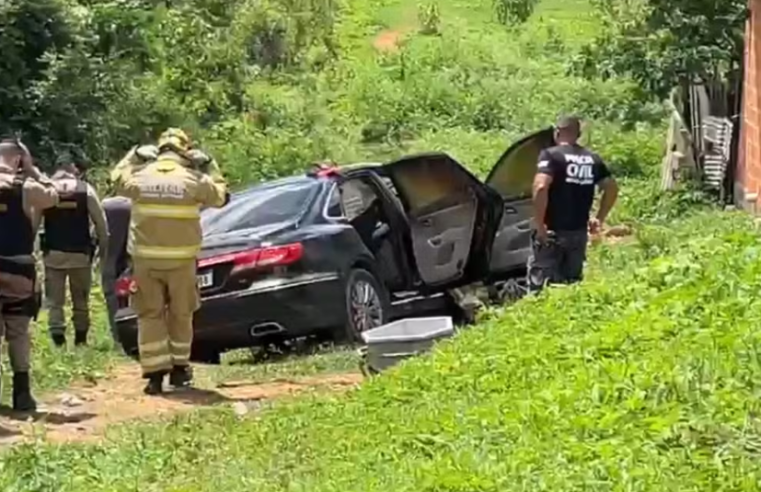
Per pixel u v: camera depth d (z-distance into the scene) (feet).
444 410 32.40
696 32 87.25
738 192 80.43
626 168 101.40
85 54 106.42
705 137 86.89
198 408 41.57
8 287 40.47
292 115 126.93
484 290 59.26
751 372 28.53
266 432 35.91
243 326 50.42
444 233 57.57
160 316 44.34
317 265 50.98
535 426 28.48
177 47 121.29
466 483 25.81
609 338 34.04
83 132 103.55
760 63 73.31
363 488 27.61
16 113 101.76
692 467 24.38
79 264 56.59
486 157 114.11
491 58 155.53
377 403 36.04
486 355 36.91
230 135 114.11
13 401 41.47
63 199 56.24
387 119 132.05
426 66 152.05
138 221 43.57
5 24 102.53
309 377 47.83
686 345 31.58
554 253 47.39
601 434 27.27
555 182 46.98
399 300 55.83
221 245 50.78
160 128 110.52
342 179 54.54
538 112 133.49
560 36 167.84
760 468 23.95
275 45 139.95
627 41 90.63
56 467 34.12
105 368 50.03
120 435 37.65
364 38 171.32
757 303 33.99
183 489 31.17
